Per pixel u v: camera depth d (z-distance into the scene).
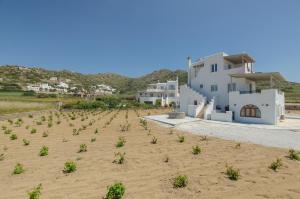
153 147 14.35
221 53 34.72
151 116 35.78
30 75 170.25
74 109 53.19
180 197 7.23
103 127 23.97
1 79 134.62
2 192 7.89
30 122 29.17
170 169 10.07
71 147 14.73
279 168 9.95
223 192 7.55
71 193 7.65
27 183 8.69
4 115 31.58
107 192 7.64
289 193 7.43
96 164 10.97
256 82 38.47
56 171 10.03
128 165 10.75
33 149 14.30
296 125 24.67
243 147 14.05
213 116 30.17
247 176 9.02
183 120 28.59
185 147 14.25
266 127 22.95
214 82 35.69
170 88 79.38
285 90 107.06
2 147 14.89
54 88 139.62
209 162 10.99
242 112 28.84
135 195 7.44
